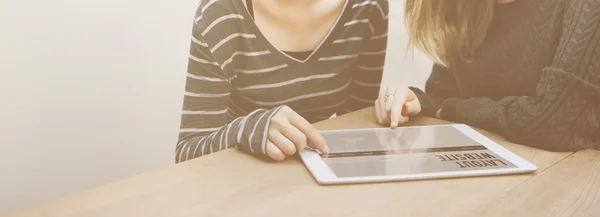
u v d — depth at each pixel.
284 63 1.25
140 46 1.78
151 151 1.90
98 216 0.63
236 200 0.68
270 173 0.77
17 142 1.59
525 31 1.09
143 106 1.84
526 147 0.89
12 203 1.62
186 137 1.17
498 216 0.62
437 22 1.21
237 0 1.19
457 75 1.26
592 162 0.80
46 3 1.56
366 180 0.72
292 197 0.68
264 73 1.25
